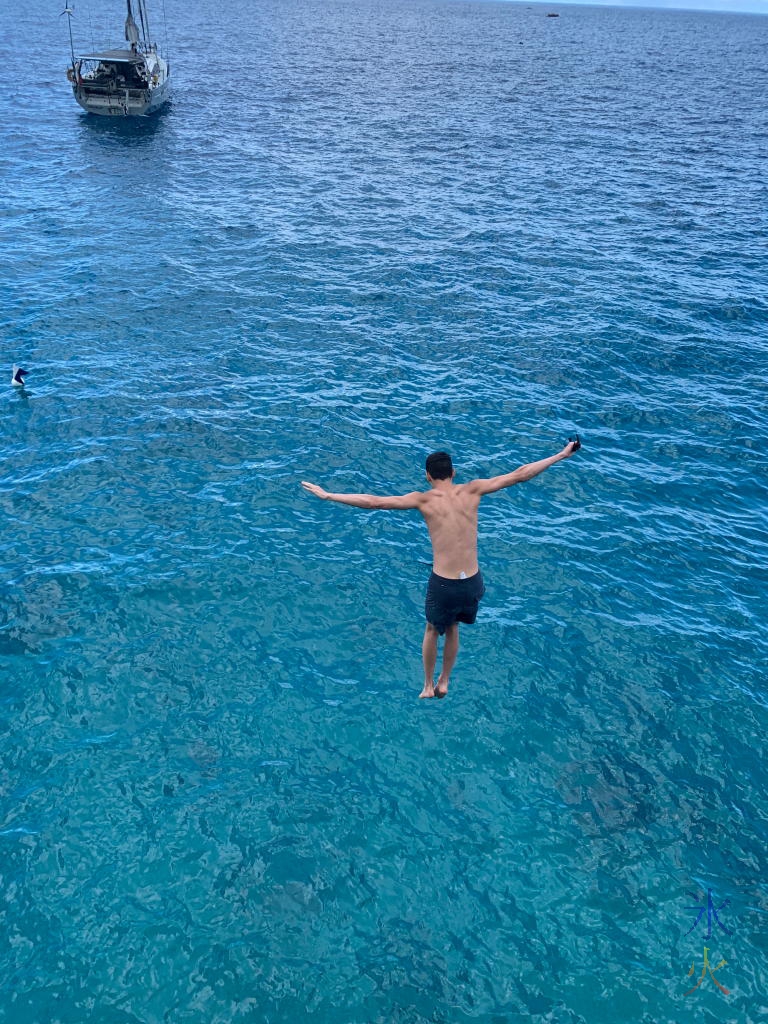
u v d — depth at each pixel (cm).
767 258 3612
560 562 1681
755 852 1143
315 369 2405
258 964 985
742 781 1245
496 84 8819
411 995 964
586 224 3944
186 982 964
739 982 986
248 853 1107
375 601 1561
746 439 2188
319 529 1747
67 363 2345
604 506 1877
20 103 6025
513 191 4447
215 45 11262
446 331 2703
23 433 2009
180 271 3062
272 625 1490
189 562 1622
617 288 3156
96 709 1308
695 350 2683
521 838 1147
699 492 1956
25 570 1577
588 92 8581
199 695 1342
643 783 1234
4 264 3027
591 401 2327
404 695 1363
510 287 3103
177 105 6431
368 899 1062
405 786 1213
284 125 5919
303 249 3372
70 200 3841
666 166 5259
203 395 2223
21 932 1005
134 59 5756
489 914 1052
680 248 3678
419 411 2217
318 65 9700
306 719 1309
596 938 1029
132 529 1706
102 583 1555
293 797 1186
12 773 1198
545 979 985
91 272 2998
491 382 2392
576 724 1325
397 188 4375
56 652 1404
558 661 1441
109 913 1030
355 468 1956
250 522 1748
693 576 1677
